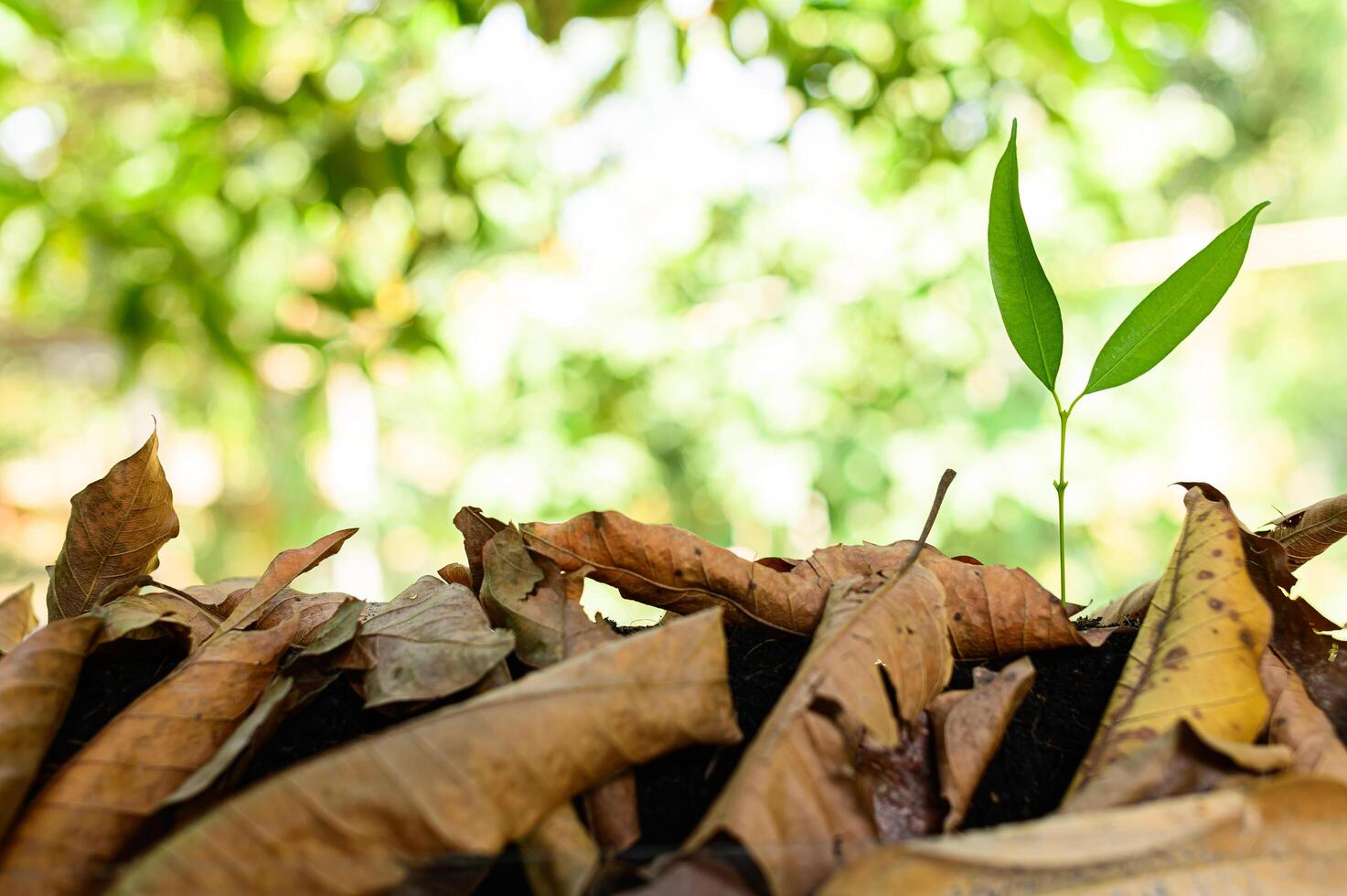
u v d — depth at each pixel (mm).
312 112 1140
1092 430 1807
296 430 1985
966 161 1491
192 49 1244
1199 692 349
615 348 1832
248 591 412
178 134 1177
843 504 1800
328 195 1168
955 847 306
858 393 1802
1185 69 2570
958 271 1765
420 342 1398
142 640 373
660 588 390
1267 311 2451
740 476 1797
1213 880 319
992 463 1752
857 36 1300
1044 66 1255
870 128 1469
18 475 2500
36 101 1253
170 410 2082
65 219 1191
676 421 1890
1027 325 396
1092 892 315
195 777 333
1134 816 312
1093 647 386
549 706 328
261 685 358
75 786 336
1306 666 374
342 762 319
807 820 323
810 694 337
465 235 1332
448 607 374
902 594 365
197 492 2176
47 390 2590
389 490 1985
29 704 341
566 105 1517
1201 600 361
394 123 1240
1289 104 2670
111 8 1239
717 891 316
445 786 319
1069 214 1828
